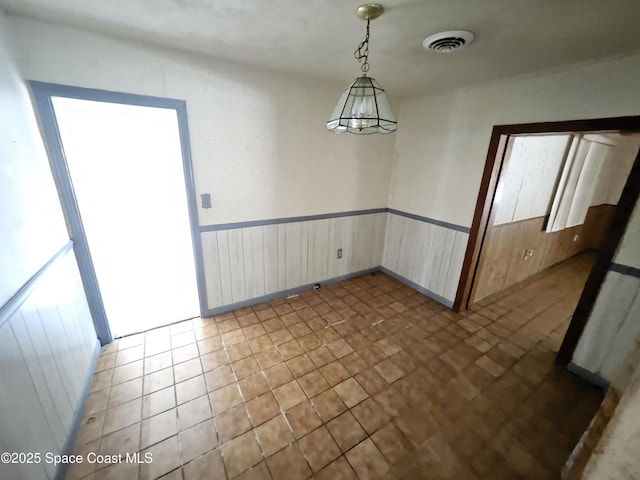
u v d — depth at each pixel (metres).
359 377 1.94
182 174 2.17
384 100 1.28
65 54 1.57
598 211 4.55
